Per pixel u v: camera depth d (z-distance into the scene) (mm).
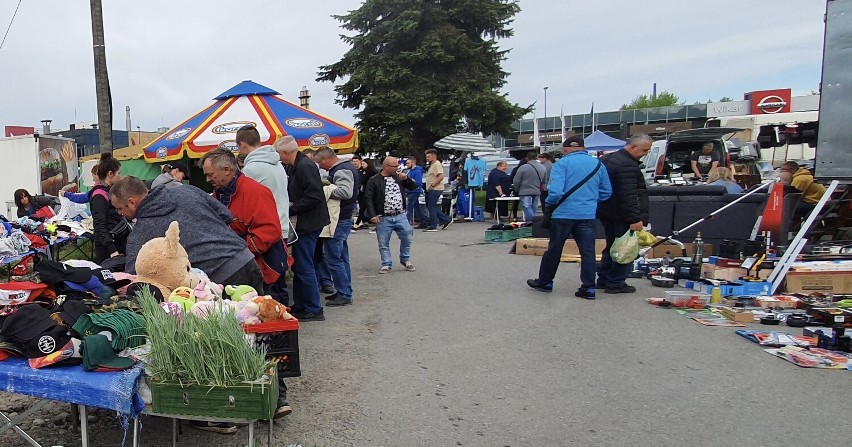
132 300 3328
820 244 8477
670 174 14258
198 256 3918
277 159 5164
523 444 3410
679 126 46250
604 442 3418
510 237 12344
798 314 5875
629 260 6992
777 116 20453
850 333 4992
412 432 3566
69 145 16953
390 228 8836
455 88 30250
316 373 4578
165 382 2896
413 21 29656
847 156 6898
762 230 8172
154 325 2955
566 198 6875
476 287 7715
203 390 2883
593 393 4125
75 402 2846
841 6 6812
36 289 3234
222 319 3016
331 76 32625
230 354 2914
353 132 8641
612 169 6996
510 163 21375
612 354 4945
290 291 7473
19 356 3070
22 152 14984
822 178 7105
